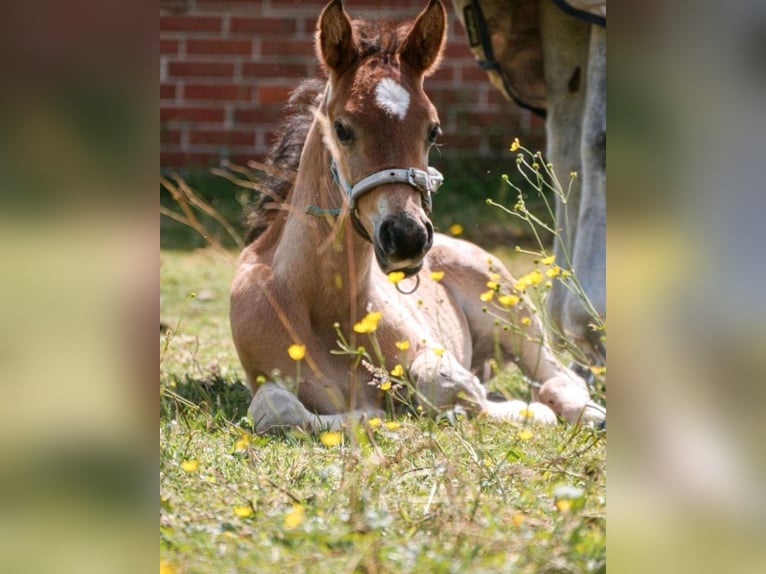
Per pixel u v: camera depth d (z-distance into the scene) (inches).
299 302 231.6
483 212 486.0
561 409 240.8
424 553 132.7
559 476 171.0
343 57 217.6
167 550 136.4
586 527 140.9
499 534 138.9
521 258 422.0
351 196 205.9
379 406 233.9
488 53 305.9
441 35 219.5
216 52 530.0
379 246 198.8
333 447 192.2
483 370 292.2
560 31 292.2
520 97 320.2
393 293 249.8
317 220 226.2
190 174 528.7
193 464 168.6
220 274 417.1
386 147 202.8
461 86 531.8
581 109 296.4
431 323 261.7
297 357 190.7
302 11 528.7
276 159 255.8
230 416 232.8
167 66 530.0
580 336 250.2
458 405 222.7
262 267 240.4
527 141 530.3
